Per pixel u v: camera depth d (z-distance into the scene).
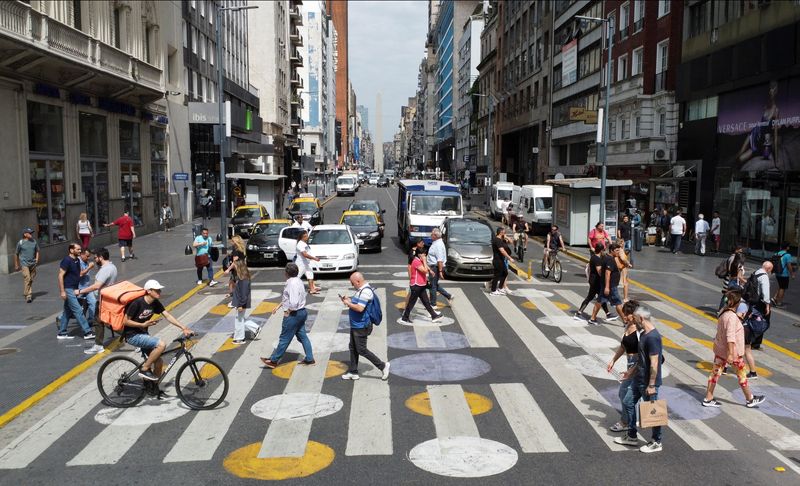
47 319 13.78
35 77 20.75
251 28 68.31
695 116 30.55
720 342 8.91
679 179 30.19
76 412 8.60
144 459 7.13
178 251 25.73
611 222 28.50
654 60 33.97
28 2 19.50
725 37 27.53
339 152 154.88
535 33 58.16
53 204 22.39
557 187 30.83
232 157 53.28
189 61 40.81
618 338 12.52
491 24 80.44
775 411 8.75
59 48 20.48
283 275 20.14
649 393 7.31
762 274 11.41
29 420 8.33
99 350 11.22
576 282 19.34
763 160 24.91
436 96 155.25
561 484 6.54
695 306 15.99
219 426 8.08
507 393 9.30
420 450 7.33
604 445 7.51
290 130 80.75
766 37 24.38
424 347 11.77
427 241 25.02
